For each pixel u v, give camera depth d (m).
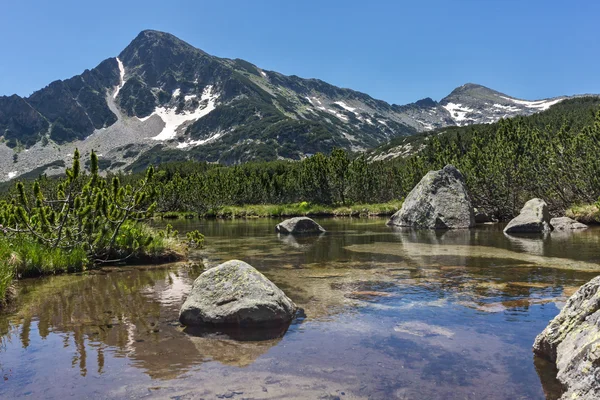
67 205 10.27
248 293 5.32
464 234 16.92
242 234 19.22
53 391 3.35
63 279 8.26
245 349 4.30
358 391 3.29
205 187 47.75
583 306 3.80
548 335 3.97
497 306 5.71
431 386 3.37
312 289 7.04
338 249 12.56
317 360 3.95
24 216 9.27
